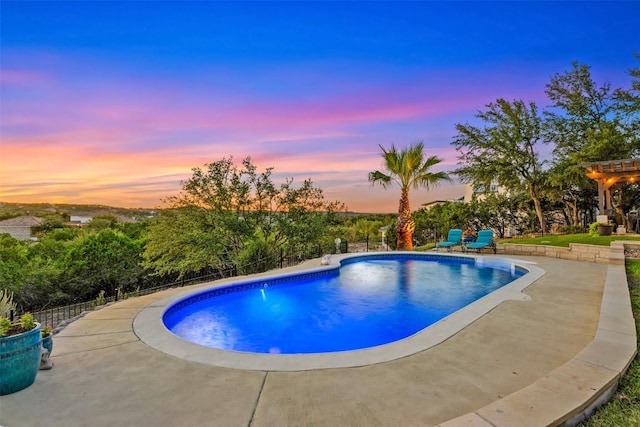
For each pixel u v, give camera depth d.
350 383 3.19
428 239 24.44
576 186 19.11
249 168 17.38
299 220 17.97
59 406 2.86
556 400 2.57
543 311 5.42
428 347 4.01
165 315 6.22
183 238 16.41
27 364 3.15
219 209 16.81
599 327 4.08
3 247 17.08
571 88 19.80
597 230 13.97
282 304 8.27
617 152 17.36
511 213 23.09
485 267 12.45
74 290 17.56
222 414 2.72
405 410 2.71
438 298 8.73
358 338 6.29
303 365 3.61
